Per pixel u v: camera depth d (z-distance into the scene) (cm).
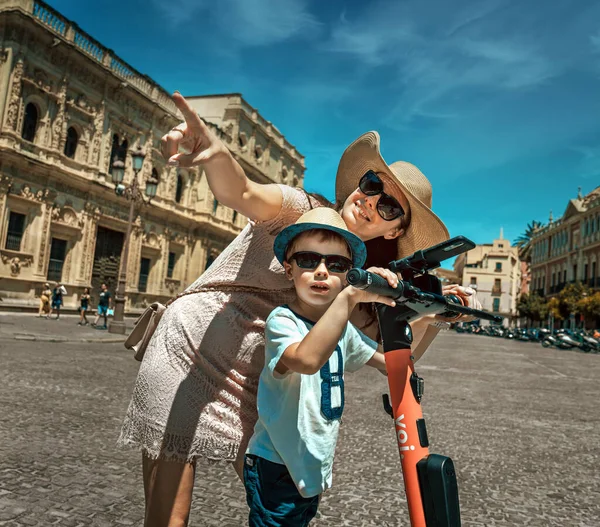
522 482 409
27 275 2247
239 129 3616
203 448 144
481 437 569
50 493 311
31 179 2242
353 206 159
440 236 160
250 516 133
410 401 116
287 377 132
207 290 159
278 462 132
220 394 149
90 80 2536
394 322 121
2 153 2062
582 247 5338
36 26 2164
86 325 1977
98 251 2698
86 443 421
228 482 362
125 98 2759
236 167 133
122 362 1002
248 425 150
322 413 134
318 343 111
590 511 349
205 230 3431
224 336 152
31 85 2209
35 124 2284
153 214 3031
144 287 3055
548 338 3650
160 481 147
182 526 146
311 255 131
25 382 675
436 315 143
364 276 100
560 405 855
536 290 6656
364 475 399
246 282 155
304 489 129
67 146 2477
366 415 652
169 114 3017
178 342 151
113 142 2731
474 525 312
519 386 1105
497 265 8919
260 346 154
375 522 306
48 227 2323
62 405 556
